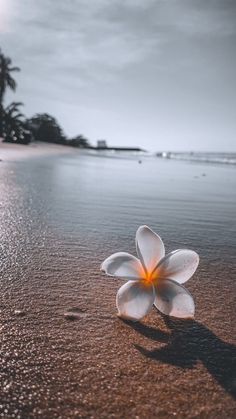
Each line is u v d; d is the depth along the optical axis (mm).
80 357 206
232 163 4625
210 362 210
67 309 264
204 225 606
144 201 848
